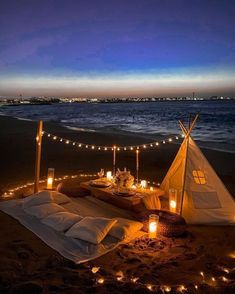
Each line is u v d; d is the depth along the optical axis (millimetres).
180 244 4703
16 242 4504
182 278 3725
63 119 39938
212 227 5410
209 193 5664
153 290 3400
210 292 3428
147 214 5277
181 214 5590
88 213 5684
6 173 9180
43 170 9766
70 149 14016
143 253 4352
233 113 51000
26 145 14859
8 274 3613
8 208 5789
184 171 5738
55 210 5387
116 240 4613
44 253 4223
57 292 3279
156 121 37312
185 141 6039
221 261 4188
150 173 9805
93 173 9555
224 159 12430
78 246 4410
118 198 5707
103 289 3387
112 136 19391
